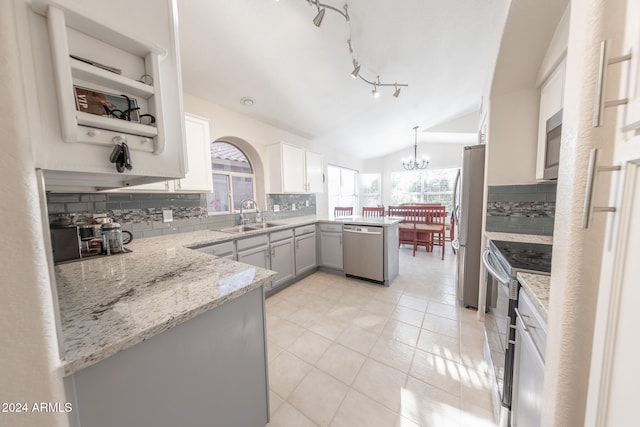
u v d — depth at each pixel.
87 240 1.50
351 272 3.05
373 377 1.46
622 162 0.39
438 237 4.68
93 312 0.72
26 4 0.49
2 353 0.34
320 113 3.31
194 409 0.82
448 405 1.26
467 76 2.97
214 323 0.86
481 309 2.06
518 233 1.91
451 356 1.63
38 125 0.51
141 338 0.62
